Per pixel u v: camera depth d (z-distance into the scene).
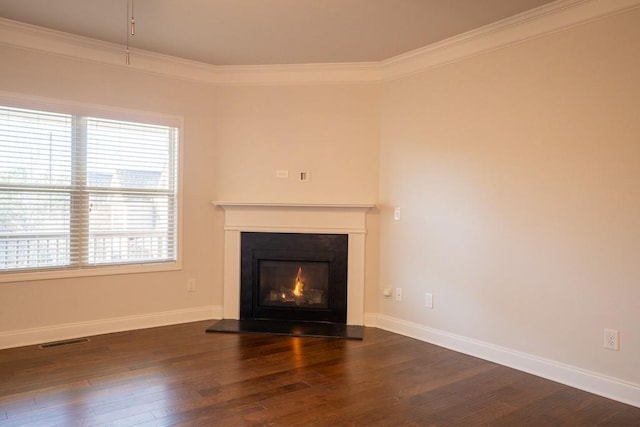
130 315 4.23
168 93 4.37
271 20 3.47
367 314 4.54
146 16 3.42
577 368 3.08
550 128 3.23
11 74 3.62
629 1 2.83
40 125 3.78
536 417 2.63
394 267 4.36
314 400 2.78
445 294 3.91
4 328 3.65
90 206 4.03
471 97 3.73
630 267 2.85
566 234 3.15
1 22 3.51
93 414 2.53
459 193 3.81
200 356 3.54
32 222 3.77
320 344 3.90
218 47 4.06
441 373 3.28
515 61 3.44
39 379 3.02
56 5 3.25
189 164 4.51
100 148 4.07
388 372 3.28
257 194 4.61
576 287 3.09
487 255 3.61
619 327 2.89
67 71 3.86
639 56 2.80
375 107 4.50
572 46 3.12
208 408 2.64
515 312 3.43
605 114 2.96
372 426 2.47
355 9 3.27
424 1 3.13
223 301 4.63
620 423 2.57
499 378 3.21
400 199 4.31
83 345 3.75
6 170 3.65
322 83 4.53
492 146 3.58
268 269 4.62
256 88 4.58
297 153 4.57
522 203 3.39
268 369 3.29
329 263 4.52
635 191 2.83
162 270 4.39
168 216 4.45
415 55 4.11
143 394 2.81
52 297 3.85
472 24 3.51
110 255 4.14
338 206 4.39
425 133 4.09
